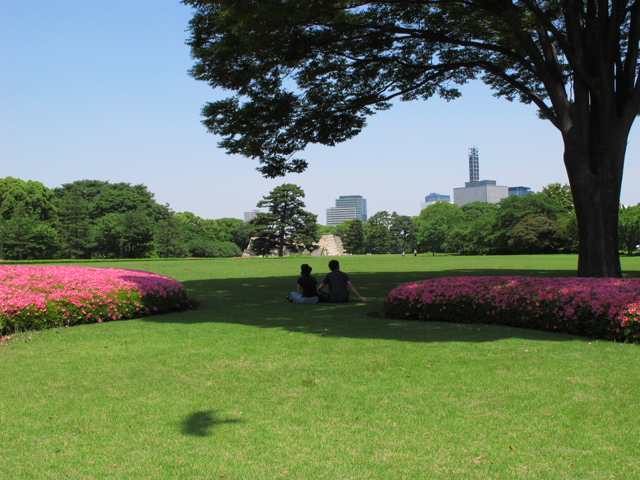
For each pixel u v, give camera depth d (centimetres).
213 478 295
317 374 516
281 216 7544
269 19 1036
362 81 1411
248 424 379
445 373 513
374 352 617
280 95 1295
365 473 299
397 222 12100
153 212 8556
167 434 362
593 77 1048
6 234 5972
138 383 492
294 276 2211
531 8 1026
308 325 841
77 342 709
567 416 385
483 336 723
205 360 588
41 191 7112
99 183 8581
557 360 561
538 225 6188
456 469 303
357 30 1222
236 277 2159
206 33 1240
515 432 357
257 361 579
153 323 886
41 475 300
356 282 1773
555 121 1145
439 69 1357
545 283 839
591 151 1072
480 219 7400
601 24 1019
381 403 422
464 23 1295
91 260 5191
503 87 1577
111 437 357
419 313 905
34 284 891
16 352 644
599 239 1054
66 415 403
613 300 679
